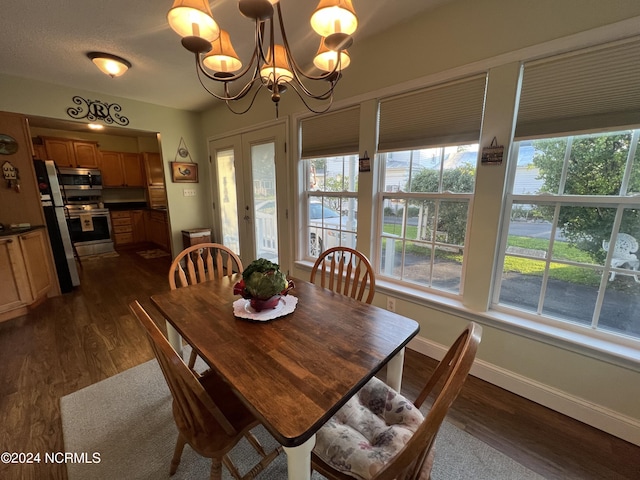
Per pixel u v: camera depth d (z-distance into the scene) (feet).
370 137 7.04
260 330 3.65
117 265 14.74
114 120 10.89
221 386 3.96
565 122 4.55
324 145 8.30
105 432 4.65
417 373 6.13
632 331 4.58
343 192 8.34
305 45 7.15
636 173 4.31
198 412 2.94
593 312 4.89
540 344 5.13
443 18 5.50
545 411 5.08
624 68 4.01
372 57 6.69
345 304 4.48
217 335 3.52
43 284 9.87
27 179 9.64
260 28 3.24
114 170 18.16
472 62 5.26
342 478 2.72
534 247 5.34
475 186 5.57
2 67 8.20
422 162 6.62
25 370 6.21
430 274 6.87
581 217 4.82
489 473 4.00
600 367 4.59
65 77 8.98
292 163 9.35
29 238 9.23
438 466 4.09
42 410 5.08
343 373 2.82
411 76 6.09
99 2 5.36
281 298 4.51
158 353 2.76
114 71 7.80
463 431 4.67
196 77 9.01
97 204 17.57
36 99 9.23
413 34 5.94
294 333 3.58
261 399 2.47
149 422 4.86
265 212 11.12
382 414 3.34
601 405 4.66
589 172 4.69
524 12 4.64
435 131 5.98
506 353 5.56
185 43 3.20
